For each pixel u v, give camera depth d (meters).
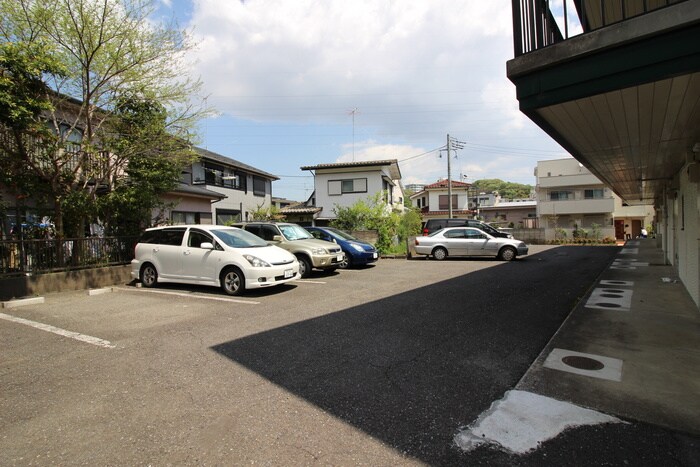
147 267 8.84
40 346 4.63
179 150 9.96
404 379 3.55
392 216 17.88
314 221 25.64
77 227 9.36
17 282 7.59
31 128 7.39
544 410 2.91
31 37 7.76
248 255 7.60
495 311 6.17
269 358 4.13
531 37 3.41
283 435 2.63
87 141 8.74
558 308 6.35
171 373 3.75
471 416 2.85
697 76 2.82
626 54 2.89
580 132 4.60
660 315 5.61
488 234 14.89
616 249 20.12
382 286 8.70
